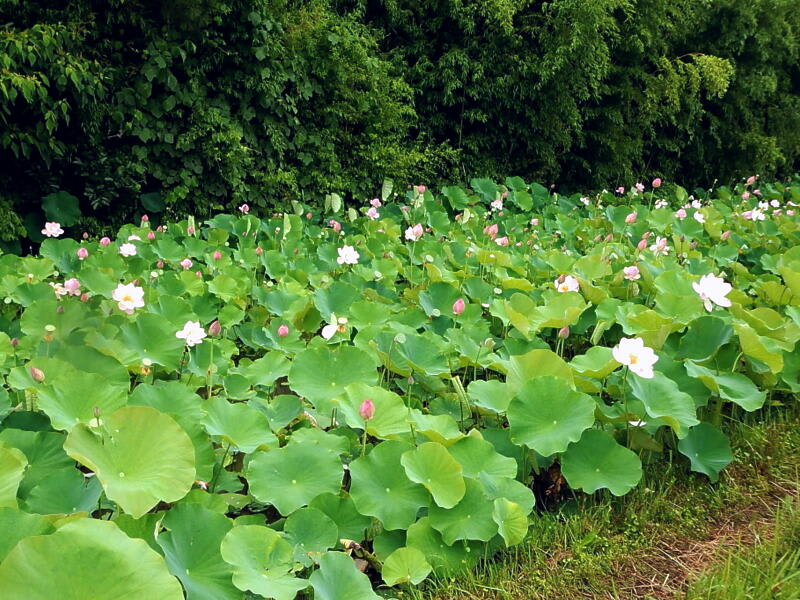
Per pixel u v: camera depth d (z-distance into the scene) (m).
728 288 3.32
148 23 6.38
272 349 3.73
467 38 8.92
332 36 7.33
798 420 3.49
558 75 9.06
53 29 5.50
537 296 4.57
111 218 6.50
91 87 5.65
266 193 7.17
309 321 4.03
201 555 1.96
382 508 2.33
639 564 2.46
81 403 2.43
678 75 10.80
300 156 7.41
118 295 3.00
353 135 7.95
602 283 4.70
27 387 2.56
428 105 8.97
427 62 8.74
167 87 6.46
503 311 3.91
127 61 6.45
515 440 2.67
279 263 5.11
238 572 1.90
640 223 6.62
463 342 3.46
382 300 4.44
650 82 10.65
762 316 3.83
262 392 3.32
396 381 3.38
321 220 7.35
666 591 2.32
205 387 3.48
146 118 6.41
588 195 10.38
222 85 6.80
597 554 2.47
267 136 7.16
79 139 6.20
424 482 2.34
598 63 9.32
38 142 5.70
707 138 12.56
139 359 3.07
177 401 2.58
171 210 6.67
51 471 2.25
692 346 3.45
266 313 4.35
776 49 12.75
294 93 7.34
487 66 8.89
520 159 9.79
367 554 2.34
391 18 8.72
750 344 3.16
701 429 3.04
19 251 5.94
